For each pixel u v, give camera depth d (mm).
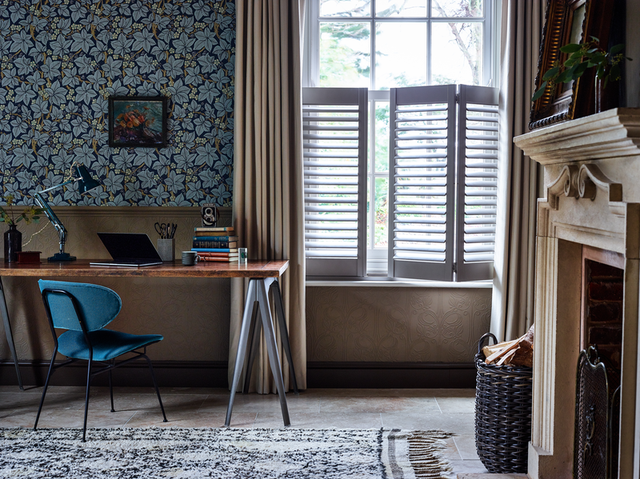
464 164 3406
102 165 3611
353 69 3703
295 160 3459
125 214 3609
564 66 1892
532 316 3393
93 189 3617
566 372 2141
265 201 3441
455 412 3172
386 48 3693
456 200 3438
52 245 3631
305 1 3648
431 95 3420
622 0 1870
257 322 3393
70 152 3607
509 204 3391
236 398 3410
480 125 3494
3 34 3566
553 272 2145
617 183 1610
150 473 2359
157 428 2865
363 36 3689
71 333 2990
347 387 3625
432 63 3688
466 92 3383
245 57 3449
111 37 3572
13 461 2461
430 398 3418
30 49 3570
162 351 3664
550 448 2176
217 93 3582
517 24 3340
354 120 3502
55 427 2883
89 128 3598
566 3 2164
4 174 3615
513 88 3363
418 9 3680
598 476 1849
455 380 3621
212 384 3639
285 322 3332
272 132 3412
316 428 2891
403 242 3633
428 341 3627
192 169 3615
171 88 3584
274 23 3377
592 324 2074
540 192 3385
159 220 3619
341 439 2744
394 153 3523
